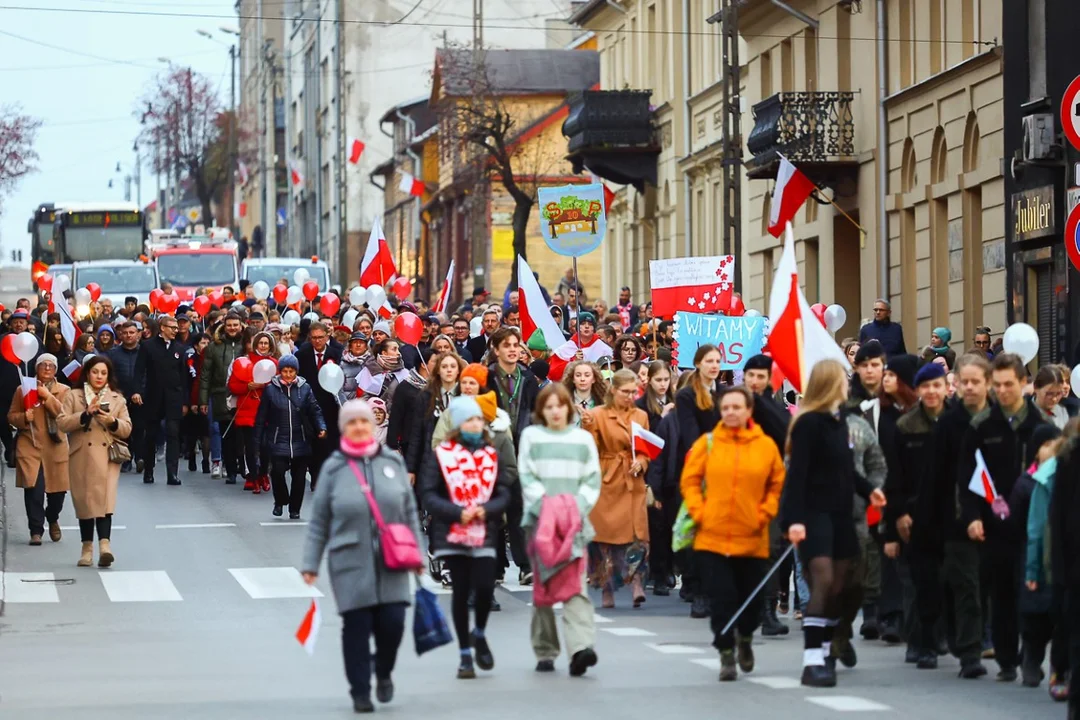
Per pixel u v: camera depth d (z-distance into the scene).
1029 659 20.61
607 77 97.75
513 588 31.31
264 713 19.22
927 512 21.62
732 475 20.80
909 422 22.64
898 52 59.44
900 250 59.09
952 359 35.50
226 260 95.88
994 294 52.41
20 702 20.19
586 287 123.06
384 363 38.41
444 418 27.95
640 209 90.62
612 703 19.56
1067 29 47.28
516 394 30.27
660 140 86.31
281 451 41.00
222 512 42.31
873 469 21.89
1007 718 18.48
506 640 25.36
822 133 62.28
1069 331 47.28
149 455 48.47
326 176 181.12
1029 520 19.20
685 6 81.56
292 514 41.28
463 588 21.66
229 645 25.23
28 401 36.94
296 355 44.34
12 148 116.25
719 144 76.38
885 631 24.61
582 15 99.00
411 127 148.62
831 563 20.50
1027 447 21.08
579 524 21.67
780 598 28.20
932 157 56.69
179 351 48.25
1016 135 49.75
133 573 33.34
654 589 30.77
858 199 62.41
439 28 169.00
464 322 46.19
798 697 19.86
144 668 22.94
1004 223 51.16
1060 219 47.56
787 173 56.12
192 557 35.38
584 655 21.50
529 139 120.38
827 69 64.81
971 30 54.50
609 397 28.53
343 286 130.75
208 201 196.62
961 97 54.34
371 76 169.75
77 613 28.84
